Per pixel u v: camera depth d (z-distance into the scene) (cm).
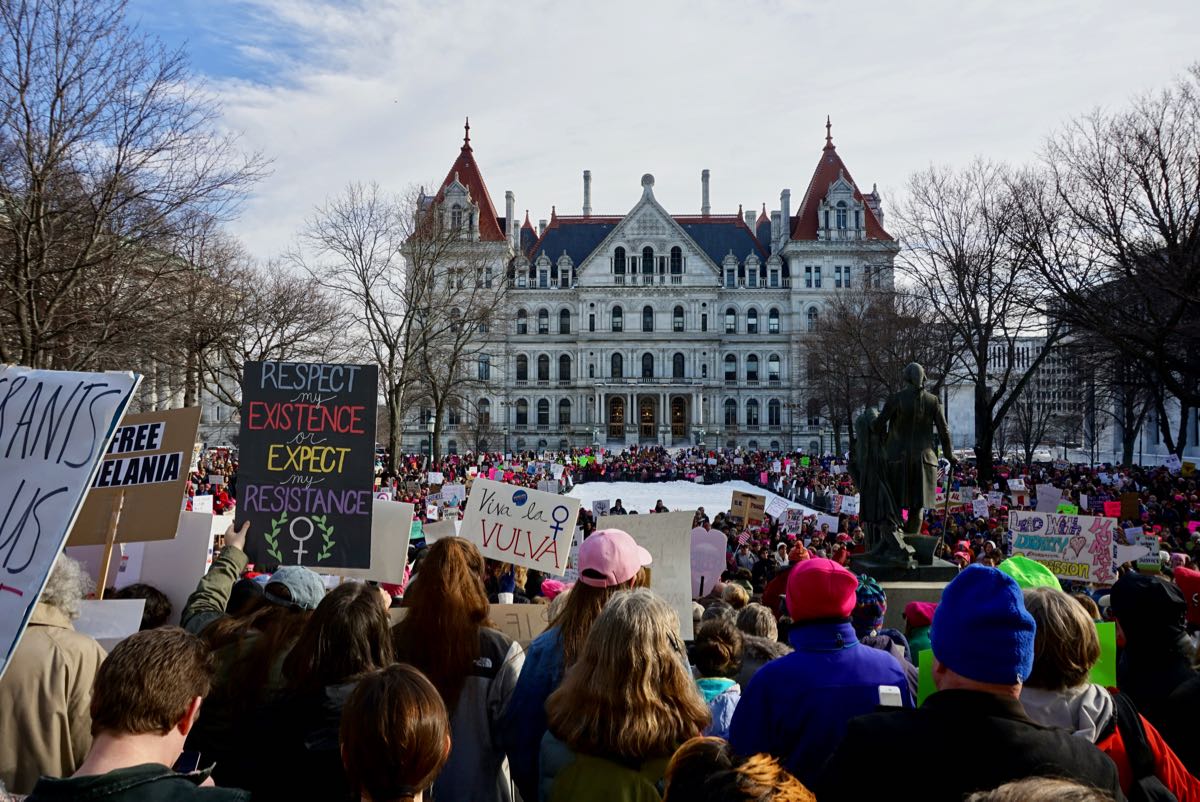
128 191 2205
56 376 540
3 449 529
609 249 11212
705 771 335
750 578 1772
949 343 4847
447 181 10662
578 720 442
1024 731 379
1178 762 473
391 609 779
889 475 1575
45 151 2034
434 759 373
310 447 899
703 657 650
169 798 369
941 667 416
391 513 959
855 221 11081
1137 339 2998
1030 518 1533
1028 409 8219
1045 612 475
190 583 880
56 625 537
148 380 3503
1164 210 3100
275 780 468
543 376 11331
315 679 481
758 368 11256
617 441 11225
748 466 7594
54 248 2141
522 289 11331
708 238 11762
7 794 463
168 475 800
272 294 4306
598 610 545
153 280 2433
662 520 935
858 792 385
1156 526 2508
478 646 556
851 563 1584
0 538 510
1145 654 568
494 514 1003
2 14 1878
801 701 514
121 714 387
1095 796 255
